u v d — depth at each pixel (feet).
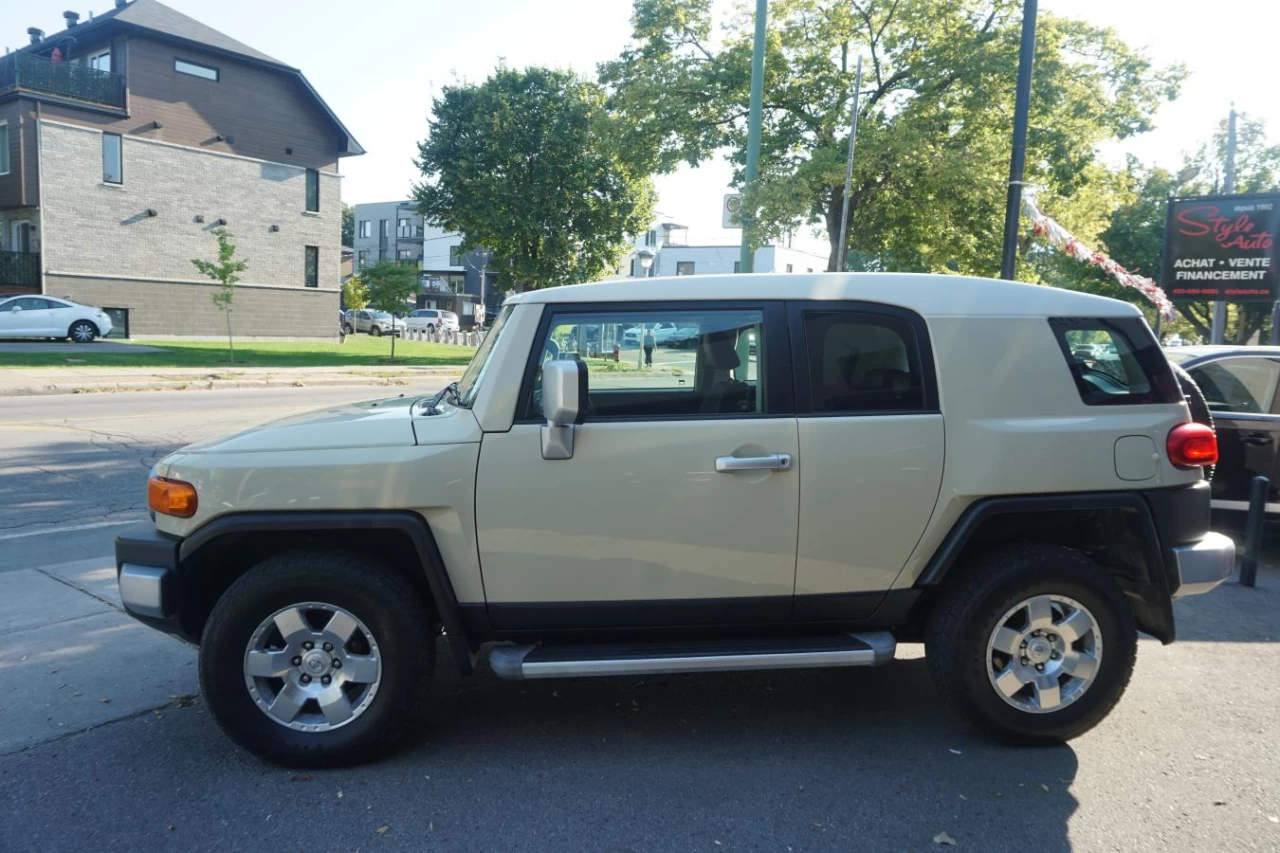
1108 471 12.09
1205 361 23.68
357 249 316.60
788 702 13.89
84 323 89.30
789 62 65.62
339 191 120.78
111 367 66.28
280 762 11.52
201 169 105.50
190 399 53.16
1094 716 12.10
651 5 67.46
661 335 11.98
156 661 15.17
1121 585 12.87
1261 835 10.21
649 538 11.62
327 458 11.41
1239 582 20.94
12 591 18.63
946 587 12.42
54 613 17.38
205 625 11.47
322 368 75.56
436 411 12.58
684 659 11.56
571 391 10.70
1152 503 12.25
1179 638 17.07
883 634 12.26
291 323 116.88
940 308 12.23
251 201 110.73
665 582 11.77
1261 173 107.65
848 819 10.49
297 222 115.96
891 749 12.29
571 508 11.50
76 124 94.84
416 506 11.37
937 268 70.18
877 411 11.94
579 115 128.36
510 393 11.59
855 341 12.10
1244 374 23.31
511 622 11.80
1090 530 12.98
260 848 9.80
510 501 11.44
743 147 67.87
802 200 58.49
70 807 10.62
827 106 65.36
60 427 39.99
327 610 11.45
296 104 114.01
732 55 65.67
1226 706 13.87
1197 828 10.36
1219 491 22.88
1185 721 13.29
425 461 11.38
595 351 11.89
